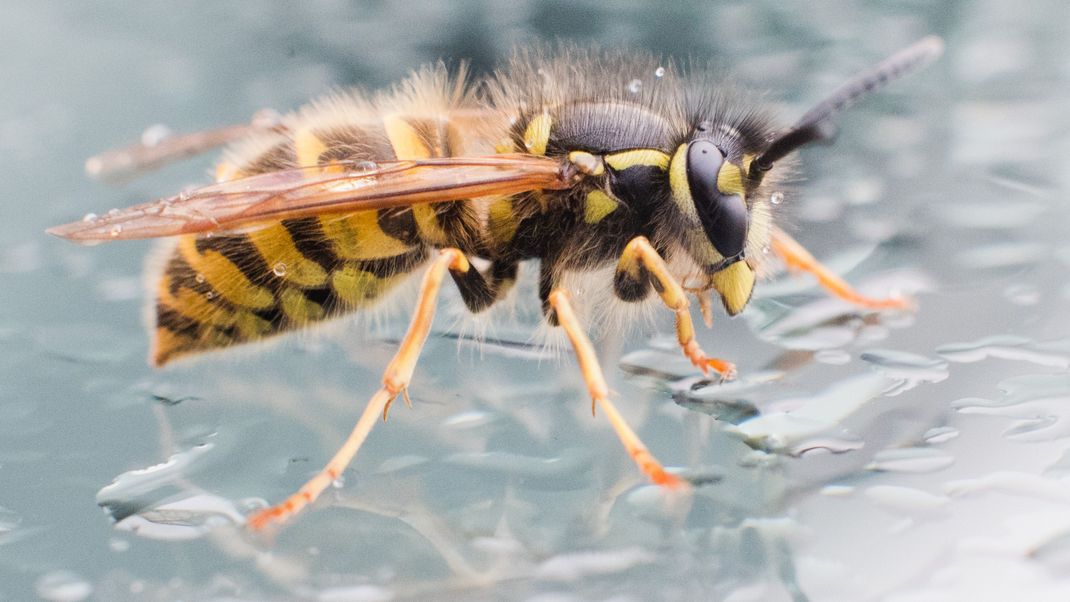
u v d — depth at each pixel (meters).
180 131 0.11
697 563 0.08
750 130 0.09
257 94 0.11
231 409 0.09
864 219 0.10
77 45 0.12
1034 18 0.11
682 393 0.09
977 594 0.08
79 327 0.10
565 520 0.09
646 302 0.09
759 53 0.11
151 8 0.12
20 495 0.09
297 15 0.12
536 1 0.12
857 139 0.11
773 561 0.08
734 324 0.09
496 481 0.09
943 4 0.12
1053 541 0.08
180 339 0.09
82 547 0.09
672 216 0.09
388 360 0.09
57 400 0.09
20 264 0.10
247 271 0.09
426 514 0.09
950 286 0.10
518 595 0.08
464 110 0.10
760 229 0.09
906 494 0.09
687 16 0.11
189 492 0.09
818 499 0.09
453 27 0.11
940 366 0.09
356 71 0.11
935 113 0.11
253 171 0.09
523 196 0.09
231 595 0.08
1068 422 0.09
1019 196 0.10
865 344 0.09
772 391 0.09
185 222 0.09
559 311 0.09
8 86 0.11
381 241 0.09
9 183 0.10
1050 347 0.09
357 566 0.08
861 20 0.11
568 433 0.09
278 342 0.09
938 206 0.10
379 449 0.09
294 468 0.09
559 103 0.09
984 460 0.09
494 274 0.10
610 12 0.11
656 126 0.09
